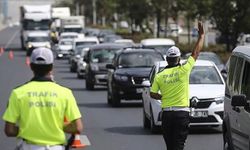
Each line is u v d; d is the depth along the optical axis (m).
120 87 44.06
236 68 21.72
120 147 28.12
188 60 21.34
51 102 13.26
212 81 32.81
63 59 116.75
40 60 13.41
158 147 28.02
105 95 53.78
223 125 23.17
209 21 96.94
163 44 70.56
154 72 32.91
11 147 28.53
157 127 31.69
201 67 33.72
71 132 13.47
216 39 111.81
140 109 43.41
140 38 134.12
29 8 136.88
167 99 21.28
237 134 21.05
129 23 176.88
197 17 89.94
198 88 31.53
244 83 20.58
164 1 119.06
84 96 52.94
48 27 136.12
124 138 30.73
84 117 39.19
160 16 123.62
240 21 80.12
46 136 13.27
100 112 41.81
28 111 13.24
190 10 91.88
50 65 13.51
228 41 87.69
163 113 21.39
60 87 13.45
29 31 135.88
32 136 13.25
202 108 30.73
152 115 31.62
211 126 32.03
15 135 13.46
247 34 84.88
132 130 33.47
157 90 21.50
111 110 42.97
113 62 48.38
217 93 31.00
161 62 33.00
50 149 13.23
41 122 13.24
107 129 33.88
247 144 19.77
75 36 129.88
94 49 60.59
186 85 21.31
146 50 48.00
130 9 139.12
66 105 13.34
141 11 136.00
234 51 22.38
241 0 78.62
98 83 57.78
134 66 46.22
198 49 21.36
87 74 59.00
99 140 30.16
